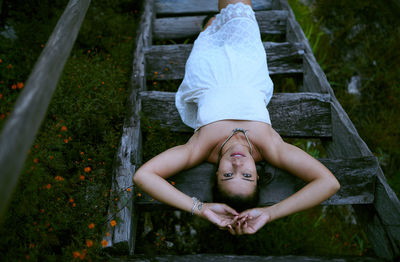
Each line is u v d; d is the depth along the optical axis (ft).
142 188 5.20
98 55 8.62
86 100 6.82
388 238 5.44
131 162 5.92
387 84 10.91
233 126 5.90
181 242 7.45
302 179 5.57
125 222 5.20
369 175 5.72
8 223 4.42
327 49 11.48
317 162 5.45
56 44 4.50
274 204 5.56
